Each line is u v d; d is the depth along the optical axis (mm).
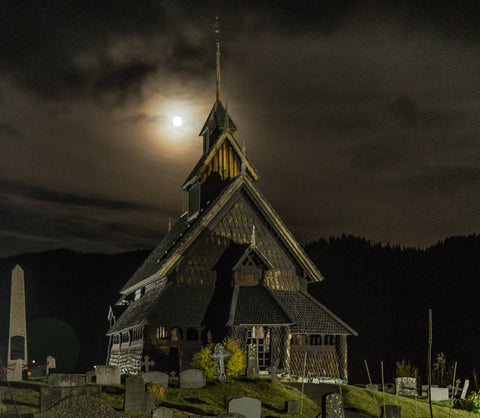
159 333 47125
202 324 47312
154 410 26609
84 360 124812
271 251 51406
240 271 48094
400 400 42406
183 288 48562
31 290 167750
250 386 37906
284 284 51094
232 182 50844
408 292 125875
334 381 48375
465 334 109688
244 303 46688
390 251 137125
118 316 64062
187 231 52688
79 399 24203
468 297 120875
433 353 106062
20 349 36938
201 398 34750
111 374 35531
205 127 58844
